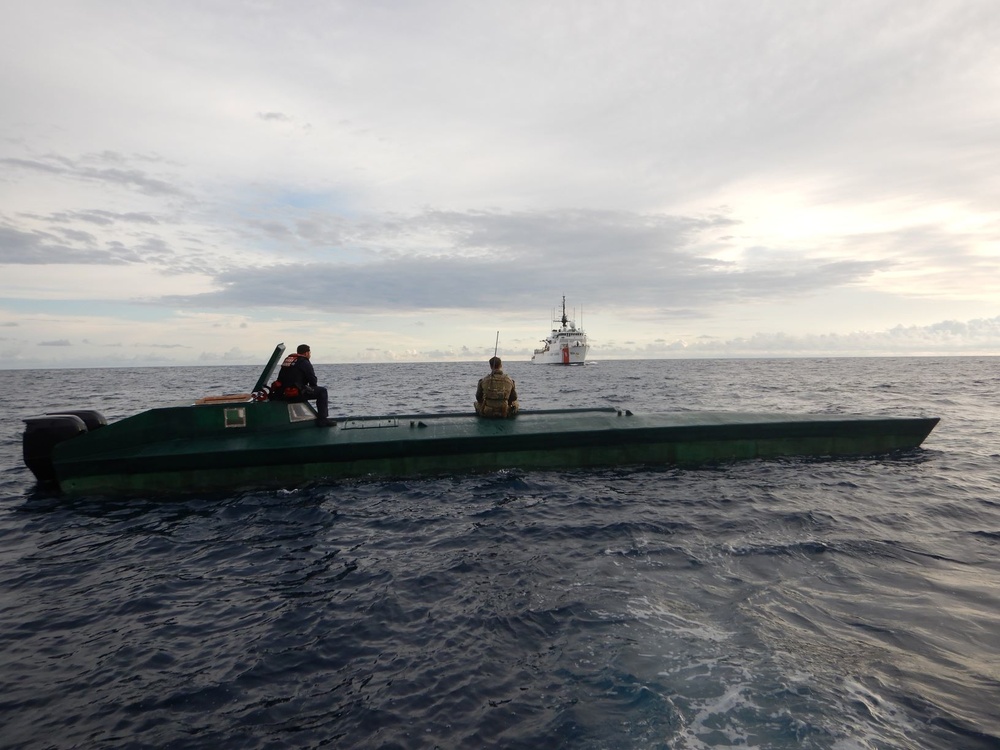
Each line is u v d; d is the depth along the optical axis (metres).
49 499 7.63
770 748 2.57
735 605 4.05
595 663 3.34
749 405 20.89
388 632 3.84
